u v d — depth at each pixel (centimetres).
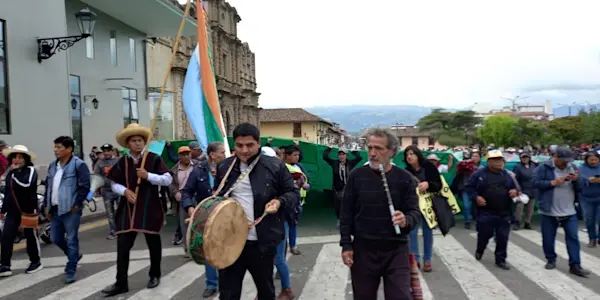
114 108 2131
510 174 736
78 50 1875
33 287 652
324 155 1135
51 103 1440
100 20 2033
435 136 9969
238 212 385
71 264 673
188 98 784
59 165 677
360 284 395
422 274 686
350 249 399
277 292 611
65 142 668
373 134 395
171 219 1237
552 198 690
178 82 3017
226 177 414
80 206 673
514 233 1026
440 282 644
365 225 393
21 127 1329
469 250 845
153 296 602
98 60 2014
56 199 671
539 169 702
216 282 602
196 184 614
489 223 725
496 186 716
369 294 394
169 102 2912
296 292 612
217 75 4122
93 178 984
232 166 418
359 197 398
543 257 789
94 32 1988
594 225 876
